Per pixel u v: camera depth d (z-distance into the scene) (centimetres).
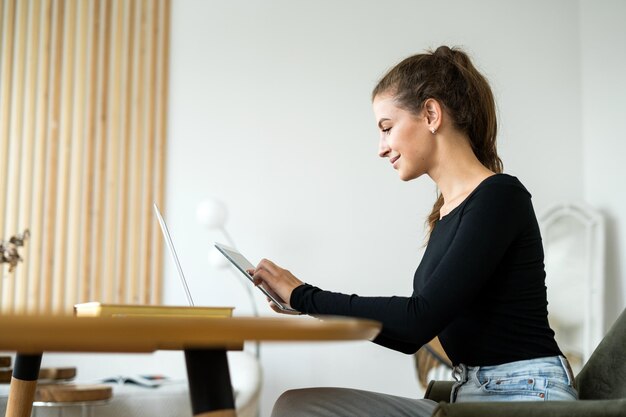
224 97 580
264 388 562
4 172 540
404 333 139
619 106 582
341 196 582
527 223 150
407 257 583
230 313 129
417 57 170
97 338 82
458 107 165
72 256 546
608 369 155
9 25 548
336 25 597
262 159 578
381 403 151
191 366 103
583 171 611
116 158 558
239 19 588
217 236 567
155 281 555
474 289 142
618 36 586
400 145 165
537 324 148
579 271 568
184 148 572
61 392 261
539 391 142
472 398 147
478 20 614
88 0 563
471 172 163
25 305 534
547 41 620
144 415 286
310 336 89
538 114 613
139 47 568
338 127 588
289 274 153
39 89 552
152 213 560
